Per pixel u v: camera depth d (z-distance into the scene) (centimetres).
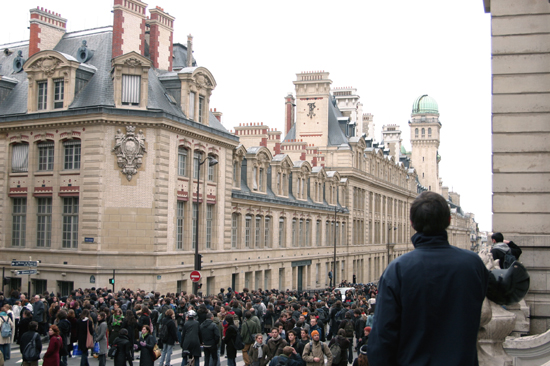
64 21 4638
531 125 1844
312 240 6575
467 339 515
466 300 522
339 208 7494
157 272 3750
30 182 4038
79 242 3788
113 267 3728
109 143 3784
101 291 3170
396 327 531
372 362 536
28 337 1727
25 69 4062
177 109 4153
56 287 3872
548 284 1784
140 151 3791
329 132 8294
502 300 786
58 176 3922
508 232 1845
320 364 1595
